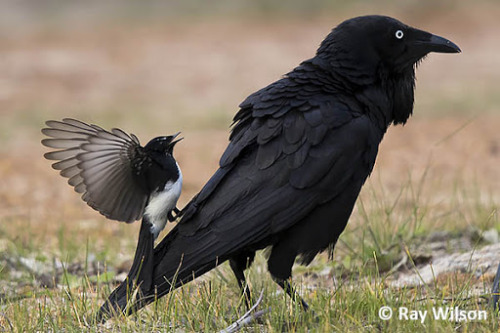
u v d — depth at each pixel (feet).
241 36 143.02
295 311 28.78
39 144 79.82
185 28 150.00
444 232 42.04
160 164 26.45
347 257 38.17
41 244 42.16
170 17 159.53
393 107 30.76
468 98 99.91
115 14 162.30
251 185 27.66
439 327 25.89
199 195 28.14
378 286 30.12
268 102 28.60
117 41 140.36
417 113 93.09
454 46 29.66
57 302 32.30
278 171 27.68
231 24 152.66
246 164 28.02
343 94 28.91
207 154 74.64
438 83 111.14
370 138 28.55
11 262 39.06
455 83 110.42
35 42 139.13
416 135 81.71
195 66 122.83
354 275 35.50
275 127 28.04
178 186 26.86
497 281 28.86
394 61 29.89
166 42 139.13
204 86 110.42
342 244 40.47
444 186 60.13
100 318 27.53
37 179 65.57
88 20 157.69
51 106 98.12
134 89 108.99
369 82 29.40
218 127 87.25
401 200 54.03
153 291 27.32
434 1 156.97
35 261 38.60
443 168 67.46
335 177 27.86
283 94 28.60
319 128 27.91
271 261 28.66
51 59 126.93
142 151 25.98
